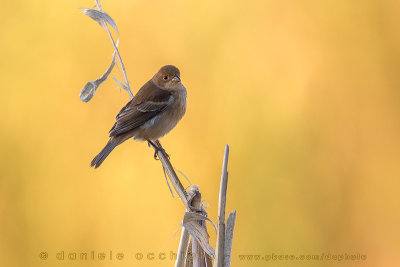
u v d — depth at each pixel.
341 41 12.62
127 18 12.50
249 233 11.26
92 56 12.24
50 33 12.24
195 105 12.29
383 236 11.21
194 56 12.45
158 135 8.87
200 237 5.68
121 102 11.82
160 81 8.99
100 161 8.16
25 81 11.98
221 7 12.57
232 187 11.61
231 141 11.94
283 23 12.70
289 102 12.25
